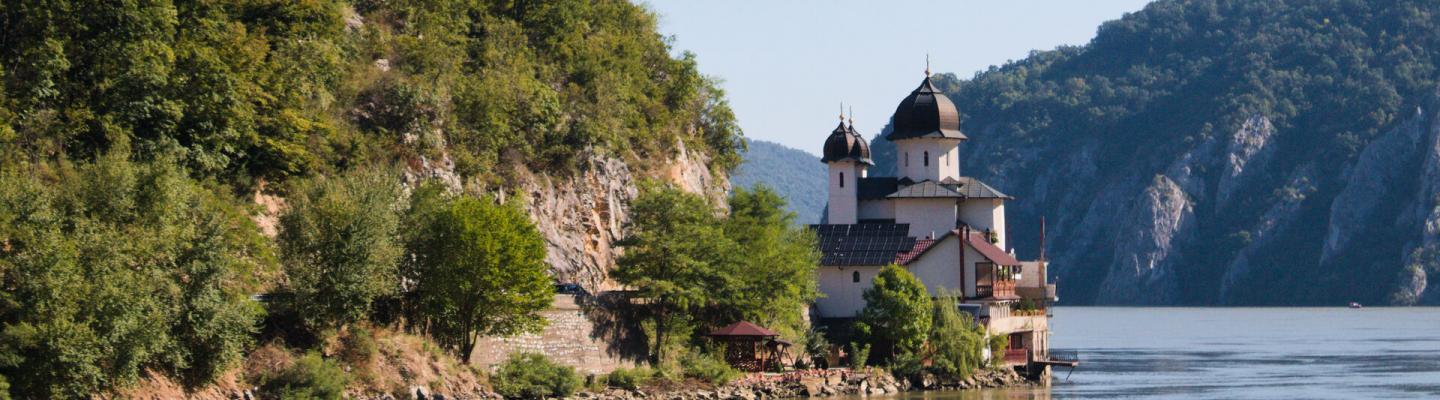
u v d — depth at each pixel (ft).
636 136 468.34
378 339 298.56
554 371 324.80
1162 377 532.73
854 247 471.62
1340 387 489.26
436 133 373.81
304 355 282.15
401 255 303.48
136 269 252.01
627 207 438.81
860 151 527.40
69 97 293.43
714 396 348.18
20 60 286.87
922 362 429.79
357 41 384.47
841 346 433.07
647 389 343.87
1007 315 470.39
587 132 428.15
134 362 244.42
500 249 315.37
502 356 325.42
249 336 271.49
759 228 413.39
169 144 294.46
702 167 520.42
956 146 538.06
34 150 277.23
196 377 263.70
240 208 302.04
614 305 362.33
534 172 408.26
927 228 506.07
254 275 288.30
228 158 310.86
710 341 387.34
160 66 298.35
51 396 237.25
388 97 368.68
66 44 293.23
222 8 332.60
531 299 318.04
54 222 245.24
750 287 400.06
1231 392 462.19
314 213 293.43
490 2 473.26
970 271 459.73
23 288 237.45
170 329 256.32
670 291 369.71
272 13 349.61
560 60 472.03
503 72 422.82
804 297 426.92
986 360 450.71
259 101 324.80
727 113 556.92
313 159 334.03
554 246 395.75
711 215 409.69
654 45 529.86
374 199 298.35
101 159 263.90
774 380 381.40
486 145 391.65
